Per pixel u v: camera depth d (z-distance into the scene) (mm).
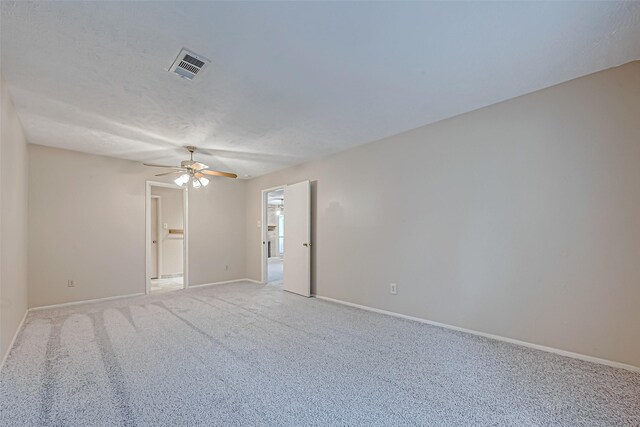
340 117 3115
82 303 4250
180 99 2658
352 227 4156
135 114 2973
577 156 2402
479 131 2945
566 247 2441
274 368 2260
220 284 5805
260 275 5980
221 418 1670
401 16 1669
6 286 2492
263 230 5965
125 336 2928
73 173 4266
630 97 2197
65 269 4172
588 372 2162
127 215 4754
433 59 2104
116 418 1664
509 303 2729
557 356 2430
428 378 2107
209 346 2682
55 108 2816
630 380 2047
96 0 1515
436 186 3262
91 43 1874
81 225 4316
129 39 1841
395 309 3619
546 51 2023
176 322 3383
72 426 1598
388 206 3719
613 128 2258
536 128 2602
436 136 3268
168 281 6293
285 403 1815
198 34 1806
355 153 4137
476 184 2957
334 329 3129
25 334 2977
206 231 5789
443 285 3186
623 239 2211
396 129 3492
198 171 4348
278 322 3377
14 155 2818
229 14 1637
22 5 1535
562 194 2467
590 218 2342
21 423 1617
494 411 1733
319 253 4664
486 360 2375
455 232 3100
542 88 2561
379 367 2275
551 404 1794
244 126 3326
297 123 3262
